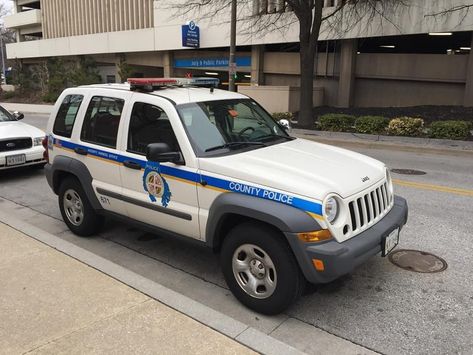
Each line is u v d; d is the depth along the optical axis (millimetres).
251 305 3900
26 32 54656
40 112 35312
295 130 17109
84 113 5383
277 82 27734
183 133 4277
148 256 5188
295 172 3834
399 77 21469
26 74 52219
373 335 3600
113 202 5043
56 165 5625
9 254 4797
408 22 19359
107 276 4270
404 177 9297
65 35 45000
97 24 39938
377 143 13922
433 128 14203
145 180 4598
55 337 3301
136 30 35125
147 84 4805
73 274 4316
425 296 4180
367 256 3686
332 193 3570
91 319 3535
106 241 5625
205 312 3674
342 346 3465
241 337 3346
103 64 42531
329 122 16703
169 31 32469
